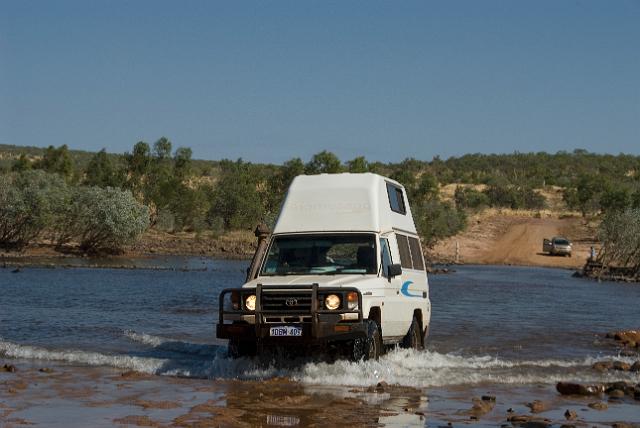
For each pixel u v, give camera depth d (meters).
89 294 28.02
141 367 12.86
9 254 54.22
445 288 35.69
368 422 8.77
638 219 50.12
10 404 9.46
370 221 12.95
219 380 11.57
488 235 85.62
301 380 11.50
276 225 13.23
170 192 76.38
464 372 12.79
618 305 27.78
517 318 22.69
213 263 53.88
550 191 150.50
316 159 88.50
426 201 105.38
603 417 9.25
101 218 57.38
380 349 12.57
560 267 62.91
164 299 26.61
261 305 11.73
